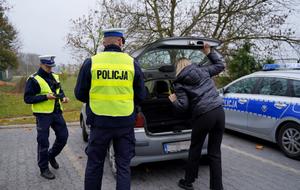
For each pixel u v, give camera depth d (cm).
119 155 222
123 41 238
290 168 362
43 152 321
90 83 214
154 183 315
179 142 321
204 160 371
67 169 365
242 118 504
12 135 570
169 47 317
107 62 213
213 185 274
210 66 284
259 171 351
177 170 361
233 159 404
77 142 518
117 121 212
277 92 436
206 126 263
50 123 324
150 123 345
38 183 314
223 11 959
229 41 984
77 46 903
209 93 265
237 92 530
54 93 335
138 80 225
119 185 215
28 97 310
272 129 436
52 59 329
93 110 211
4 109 945
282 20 923
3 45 2825
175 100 284
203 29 966
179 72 279
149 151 306
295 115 390
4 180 322
